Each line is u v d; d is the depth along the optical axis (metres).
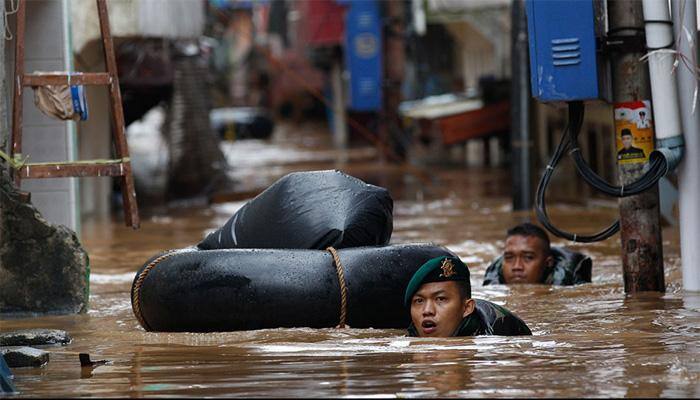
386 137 112.25
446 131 101.00
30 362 21.55
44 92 31.44
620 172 29.42
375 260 25.62
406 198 73.62
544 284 32.88
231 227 27.94
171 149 83.38
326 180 27.56
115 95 31.61
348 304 25.31
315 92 105.81
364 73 124.06
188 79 83.81
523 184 61.97
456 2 94.88
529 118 61.97
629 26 28.86
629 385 18.00
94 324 28.23
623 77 29.12
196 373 20.05
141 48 72.50
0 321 29.34
